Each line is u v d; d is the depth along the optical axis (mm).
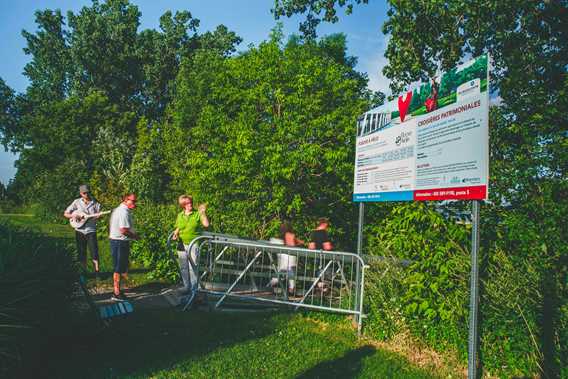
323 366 4641
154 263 9617
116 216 7344
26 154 34906
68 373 4098
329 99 12359
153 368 4305
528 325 4523
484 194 4242
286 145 11188
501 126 5699
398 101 5855
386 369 4664
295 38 20219
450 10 12000
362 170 6719
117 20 39094
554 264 4695
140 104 40375
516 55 7512
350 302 6469
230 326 5863
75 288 5184
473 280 4398
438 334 5266
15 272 3912
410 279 5617
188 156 22516
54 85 39625
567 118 5379
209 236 7266
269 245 7133
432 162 5082
